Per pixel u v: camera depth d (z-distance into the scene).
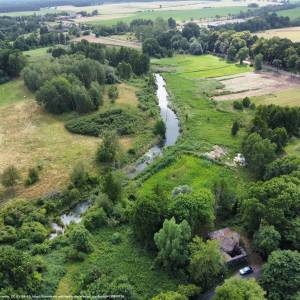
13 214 75.94
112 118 124.56
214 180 89.94
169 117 133.50
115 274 62.91
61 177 93.25
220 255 60.16
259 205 67.19
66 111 132.75
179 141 111.75
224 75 180.75
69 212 81.94
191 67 196.88
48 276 61.78
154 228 68.25
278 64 183.50
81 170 89.56
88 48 188.62
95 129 117.50
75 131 117.81
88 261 65.69
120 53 190.88
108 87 158.88
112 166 98.62
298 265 56.16
